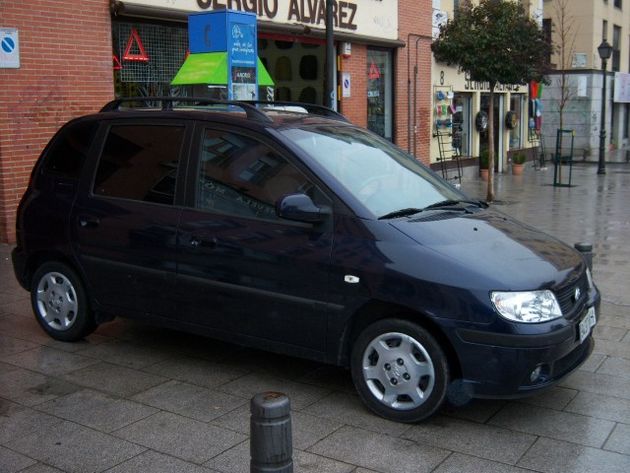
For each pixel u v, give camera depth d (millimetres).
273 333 4723
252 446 2945
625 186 19422
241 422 4391
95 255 5449
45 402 4680
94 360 5457
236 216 4828
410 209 4754
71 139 5820
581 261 4895
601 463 3895
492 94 16062
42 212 5766
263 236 4676
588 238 11125
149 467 3842
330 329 4492
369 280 4309
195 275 4957
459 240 4465
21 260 5953
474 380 4121
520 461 3916
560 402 4719
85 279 5559
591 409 4609
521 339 4020
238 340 4898
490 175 16109
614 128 37469
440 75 19312
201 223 4930
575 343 4324
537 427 4340
